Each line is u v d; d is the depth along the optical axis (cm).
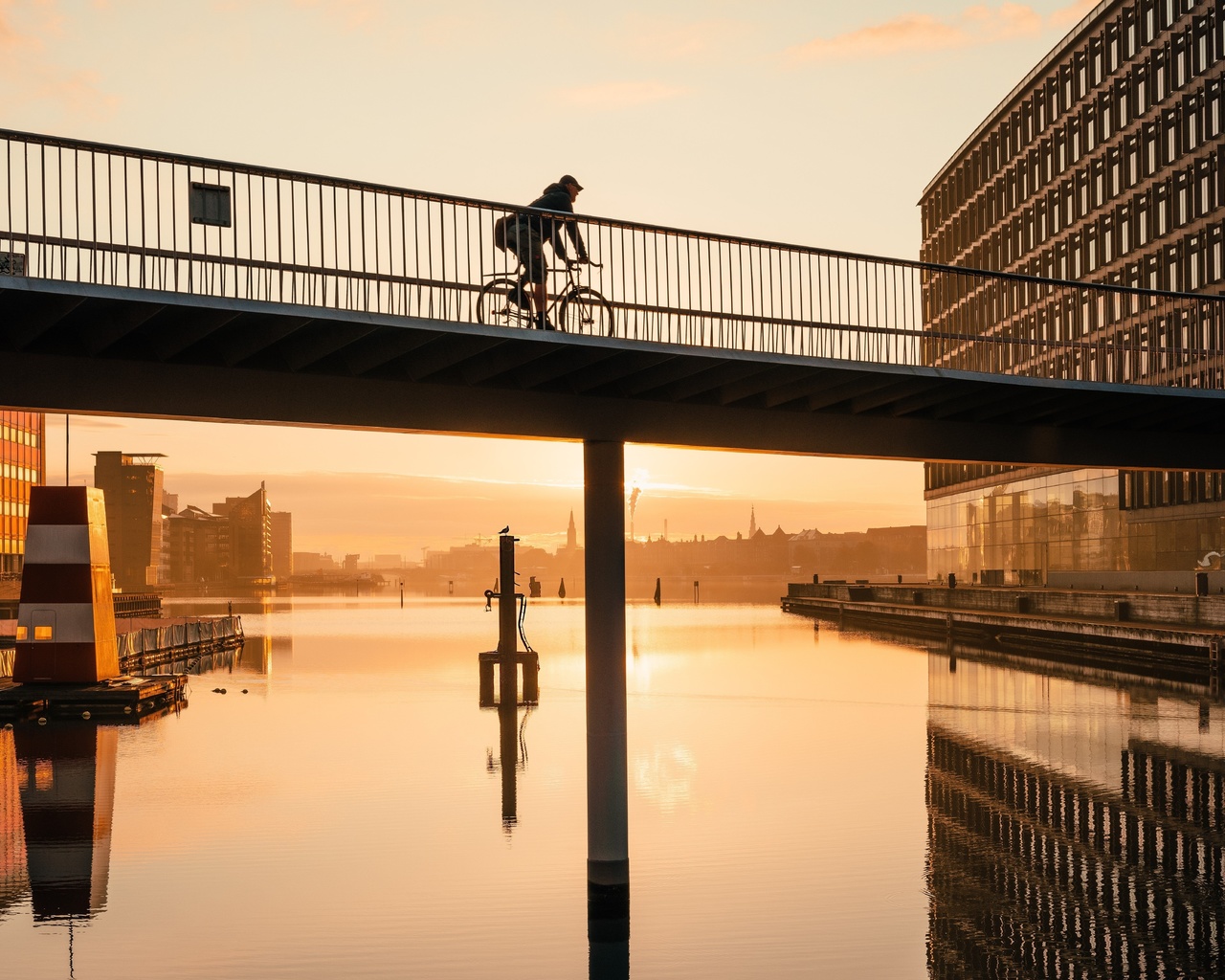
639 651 5069
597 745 1490
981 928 1312
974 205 8912
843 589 8912
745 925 1327
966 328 9075
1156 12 6519
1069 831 1766
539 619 8100
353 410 1361
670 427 1569
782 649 5153
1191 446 2059
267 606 11700
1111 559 7094
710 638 5869
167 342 1228
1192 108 6228
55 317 1113
